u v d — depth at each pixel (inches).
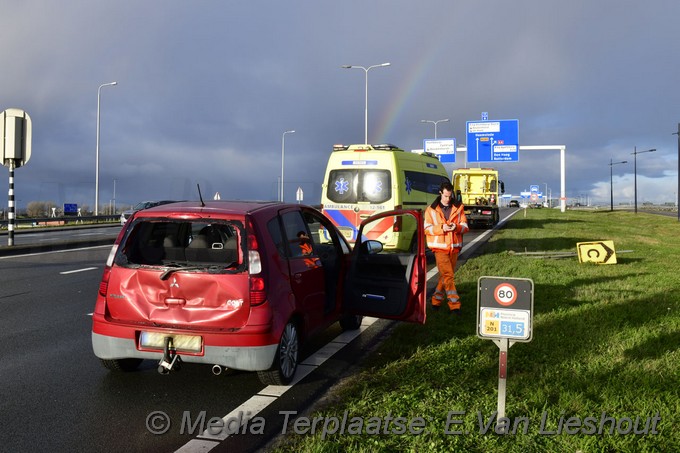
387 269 240.2
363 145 511.8
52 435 152.9
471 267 482.6
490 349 225.1
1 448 144.6
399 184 495.2
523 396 172.2
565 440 141.6
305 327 208.5
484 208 1184.8
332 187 509.4
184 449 144.2
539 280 410.0
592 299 332.8
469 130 1617.9
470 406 164.4
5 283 426.6
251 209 195.0
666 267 499.8
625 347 226.8
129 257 191.8
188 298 182.2
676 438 143.6
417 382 186.5
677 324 267.9
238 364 177.3
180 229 211.5
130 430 156.4
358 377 197.5
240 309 178.9
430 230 303.7
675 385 180.4
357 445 139.6
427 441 141.8
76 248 728.3
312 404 174.1
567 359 210.2
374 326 281.0
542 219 1608.0
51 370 211.6
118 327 185.3
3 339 259.6
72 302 352.2
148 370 211.5
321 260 244.8
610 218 1796.3
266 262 185.2
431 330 260.8
